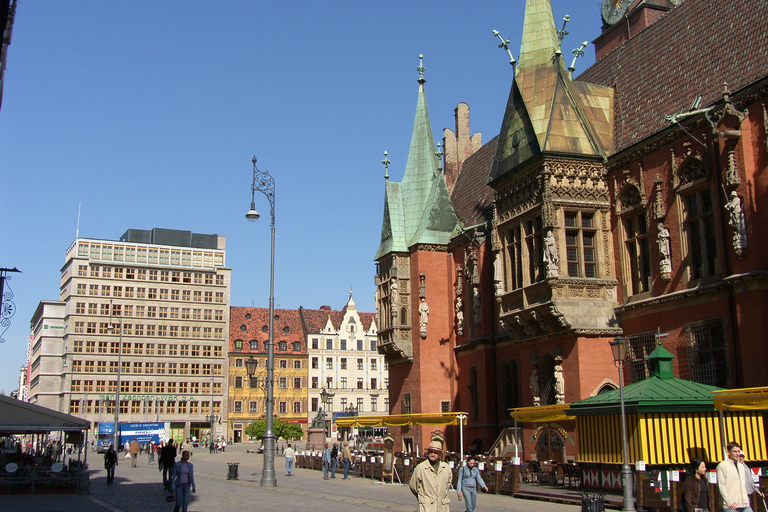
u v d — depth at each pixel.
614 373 30.62
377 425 38.47
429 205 46.09
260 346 117.50
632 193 30.97
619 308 30.70
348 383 119.50
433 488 11.80
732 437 22.00
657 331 28.48
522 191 34.09
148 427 87.56
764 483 18.94
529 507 22.55
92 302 108.88
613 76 36.47
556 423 29.17
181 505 20.27
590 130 32.94
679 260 27.73
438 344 43.94
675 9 33.84
